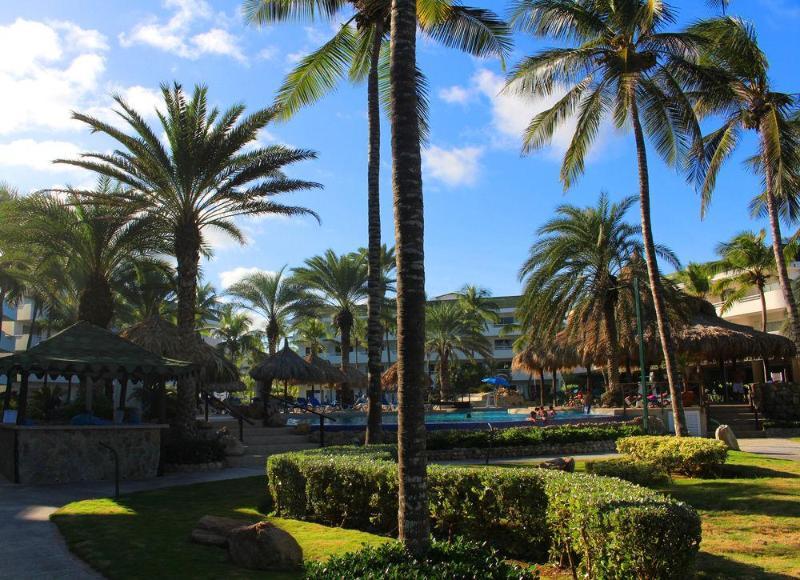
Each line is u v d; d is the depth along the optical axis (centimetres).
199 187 1805
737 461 1595
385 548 526
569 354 3647
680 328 2827
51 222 2044
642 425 2147
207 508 1020
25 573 644
